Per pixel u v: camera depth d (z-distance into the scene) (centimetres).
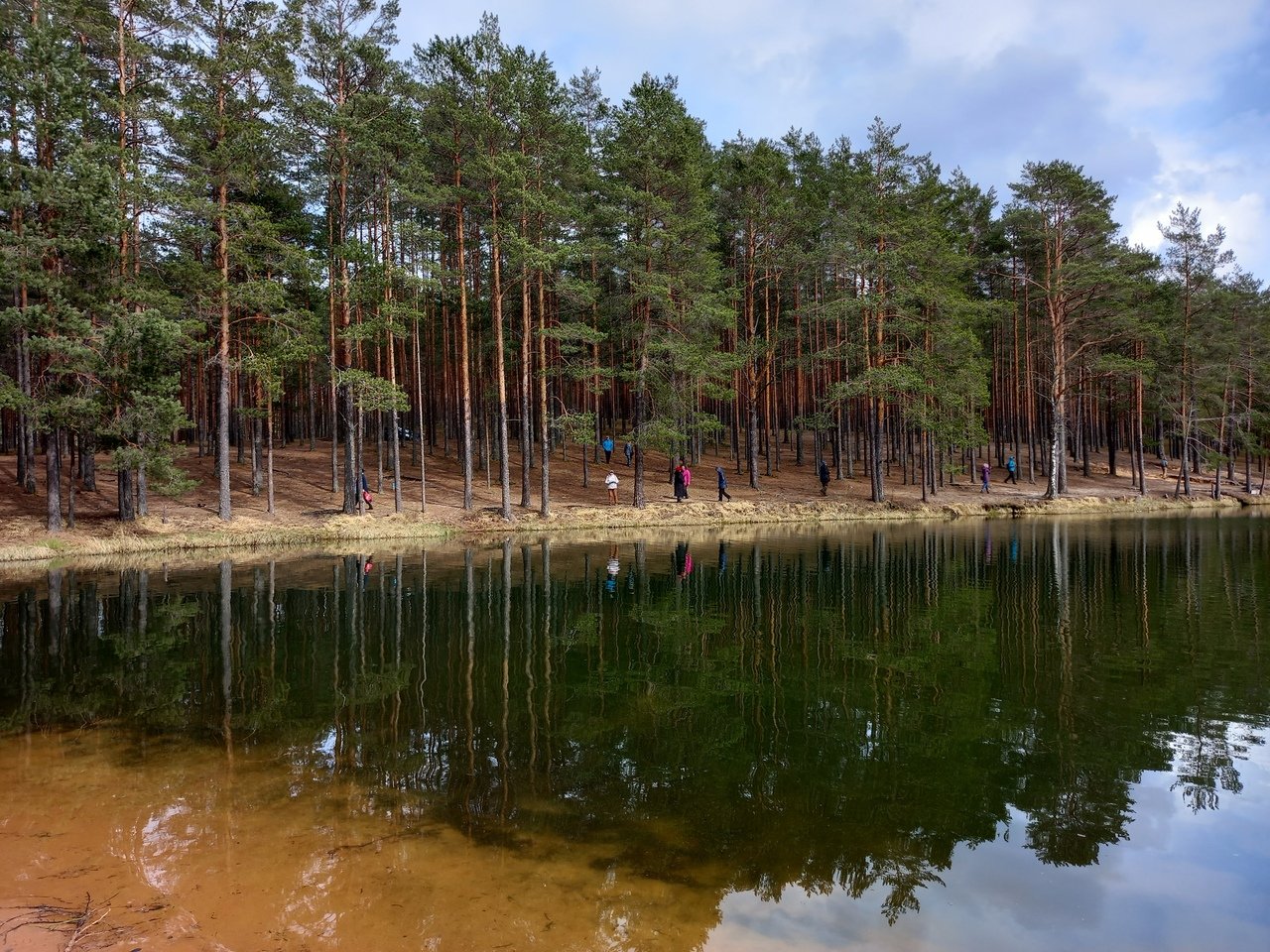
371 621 1236
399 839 489
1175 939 396
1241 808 558
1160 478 4928
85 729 712
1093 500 3922
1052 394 4294
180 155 2348
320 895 415
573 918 396
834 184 3541
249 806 537
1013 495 4012
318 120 2361
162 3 2219
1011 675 923
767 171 3366
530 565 1905
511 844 486
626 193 2780
